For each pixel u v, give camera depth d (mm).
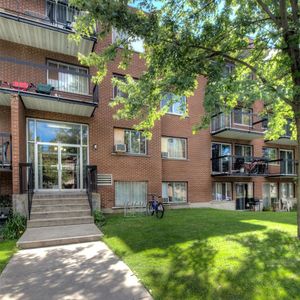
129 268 5062
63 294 4039
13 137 9391
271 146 19562
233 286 4094
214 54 7414
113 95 13188
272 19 7039
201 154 16344
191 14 7633
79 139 12391
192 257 5332
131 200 13266
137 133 13773
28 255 6082
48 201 10000
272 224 8328
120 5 6105
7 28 10422
